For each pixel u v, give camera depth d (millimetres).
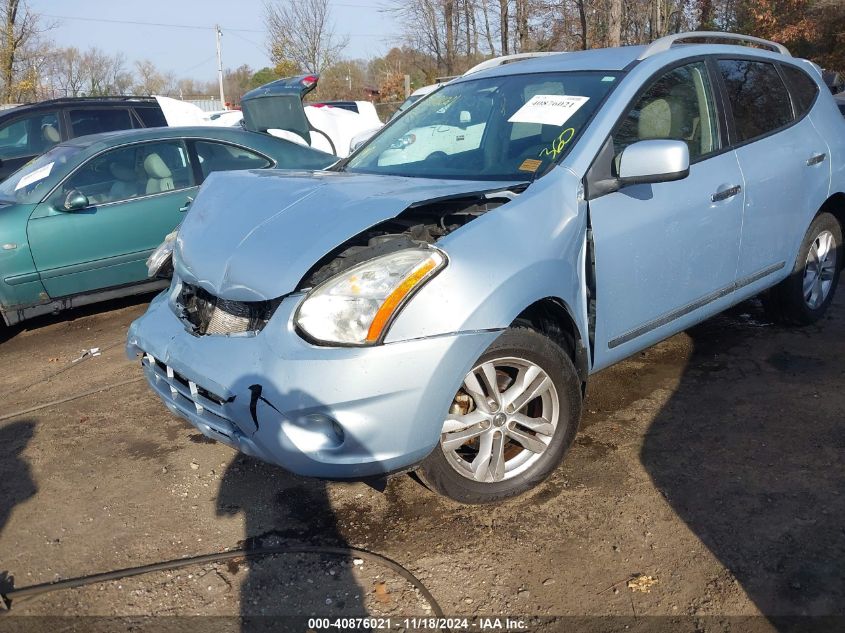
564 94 3725
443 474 2963
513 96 3910
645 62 3762
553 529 2982
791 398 3967
